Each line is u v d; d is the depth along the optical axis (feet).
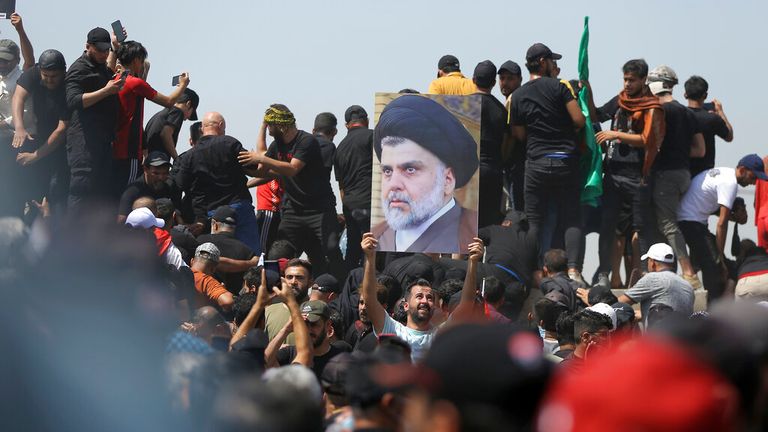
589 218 155.33
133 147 139.64
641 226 151.12
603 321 98.43
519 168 152.76
